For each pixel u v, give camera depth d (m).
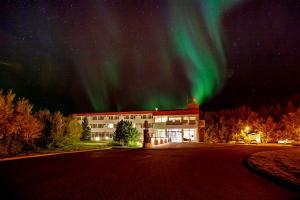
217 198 7.41
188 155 21.23
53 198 7.49
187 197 7.52
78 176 11.20
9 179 10.53
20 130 25.50
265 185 9.16
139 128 64.19
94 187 8.93
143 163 15.84
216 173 11.84
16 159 19.16
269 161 14.74
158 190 8.43
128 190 8.45
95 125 68.25
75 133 36.44
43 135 30.56
